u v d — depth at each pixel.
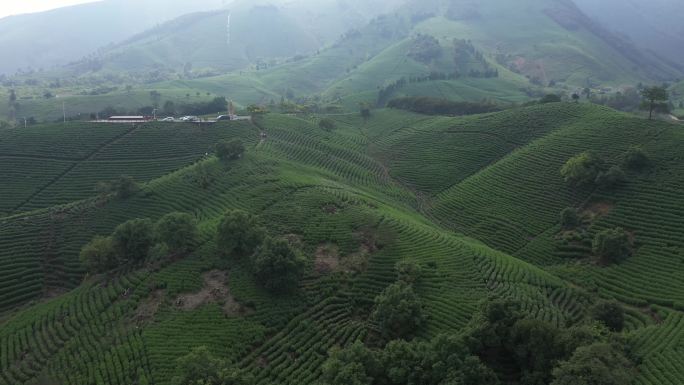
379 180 137.75
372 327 64.25
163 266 78.31
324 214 91.94
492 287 71.62
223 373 49.88
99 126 139.25
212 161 119.44
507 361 55.81
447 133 161.25
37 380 57.91
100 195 109.19
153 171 122.44
